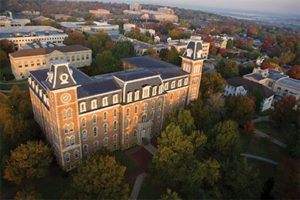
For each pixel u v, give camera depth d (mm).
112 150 66562
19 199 41438
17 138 60125
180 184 50719
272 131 82500
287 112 79750
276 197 46688
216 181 48875
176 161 50031
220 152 57250
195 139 55312
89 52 131250
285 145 74562
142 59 95125
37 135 66000
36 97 65688
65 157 56000
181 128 58344
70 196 44031
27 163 48500
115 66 107875
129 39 182750
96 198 43156
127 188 45594
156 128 74312
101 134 61844
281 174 49094
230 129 57656
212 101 77938
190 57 76125
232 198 46969
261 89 97875
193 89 80812
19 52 113188
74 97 51688
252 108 77188
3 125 64938
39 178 52875
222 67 132250
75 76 68625
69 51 124188
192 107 68625
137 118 66500
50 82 49344
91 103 56406
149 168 55719
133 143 69250
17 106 76062
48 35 160625
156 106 70000
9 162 50125
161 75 72188
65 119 52344
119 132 65562
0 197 49000
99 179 42906
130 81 61125
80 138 57250
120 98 61500
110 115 61188
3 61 124625
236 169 48781
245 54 193375
